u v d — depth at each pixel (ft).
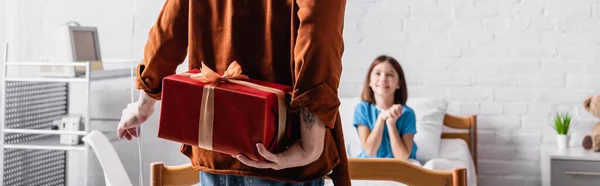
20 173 9.94
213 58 3.60
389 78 9.05
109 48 10.78
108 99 10.91
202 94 3.25
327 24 3.21
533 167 11.12
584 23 10.84
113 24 10.76
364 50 11.23
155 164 4.69
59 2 10.68
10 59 10.40
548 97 11.02
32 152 10.24
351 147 9.97
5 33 10.39
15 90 9.74
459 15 11.07
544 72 10.99
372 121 9.18
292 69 3.42
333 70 3.25
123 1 10.72
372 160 4.70
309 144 3.30
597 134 10.23
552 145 10.97
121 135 4.07
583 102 10.55
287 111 3.34
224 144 3.24
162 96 3.34
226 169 3.51
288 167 3.31
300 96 3.19
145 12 10.73
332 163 3.57
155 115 10.97
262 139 3.17
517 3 10.96
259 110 3.15
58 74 9.52
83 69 9.84
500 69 11.07
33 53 10.56
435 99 10.59
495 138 11.18
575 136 10.78
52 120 10.64
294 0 3.38
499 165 11.19
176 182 4.72
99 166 11.05
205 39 3.61
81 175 11.12
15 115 9.76
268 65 3.50
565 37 10.89
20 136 9.91
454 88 11.18
